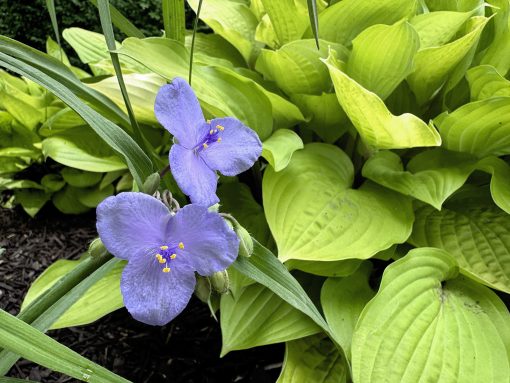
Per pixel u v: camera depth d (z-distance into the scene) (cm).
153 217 11
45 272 22
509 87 22
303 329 19
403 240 20
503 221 22
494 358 17
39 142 33
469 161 23
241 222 23
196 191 12
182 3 19
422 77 24
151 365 24
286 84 25
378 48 21
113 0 43
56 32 16
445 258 19
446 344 17
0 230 33
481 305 19
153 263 12
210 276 13
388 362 16
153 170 15
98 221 11
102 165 27
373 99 18
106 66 24
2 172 33
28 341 10
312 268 20
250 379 23
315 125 25
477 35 22
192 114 13
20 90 35
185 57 21
